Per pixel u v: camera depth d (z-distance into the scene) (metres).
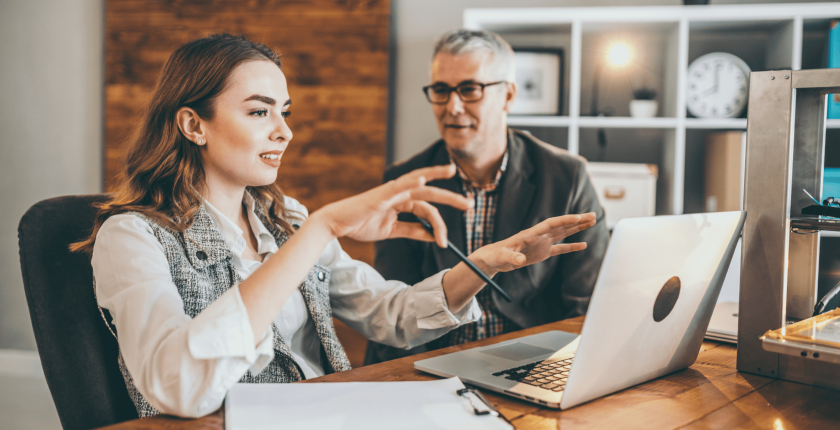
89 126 3.00
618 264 0.58
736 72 2.36
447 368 0.76
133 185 0.97
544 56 2.55
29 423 2.25
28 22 3.02
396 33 2.77
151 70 2.91
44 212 0.92
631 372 0.69
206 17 2.86
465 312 0.96
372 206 0.62
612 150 2.73
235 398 0.63
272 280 0.65
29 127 3.06
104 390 0.87
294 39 2.79
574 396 0.63
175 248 0.90
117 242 0.82
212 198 1.00
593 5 2.59
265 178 0.98
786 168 0.77
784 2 2.42
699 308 0.75
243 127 0.93
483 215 1.65
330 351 1.01
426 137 2.77
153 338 0.66
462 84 1.58
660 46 2.63
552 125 2.48
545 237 0.81
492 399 0.66
